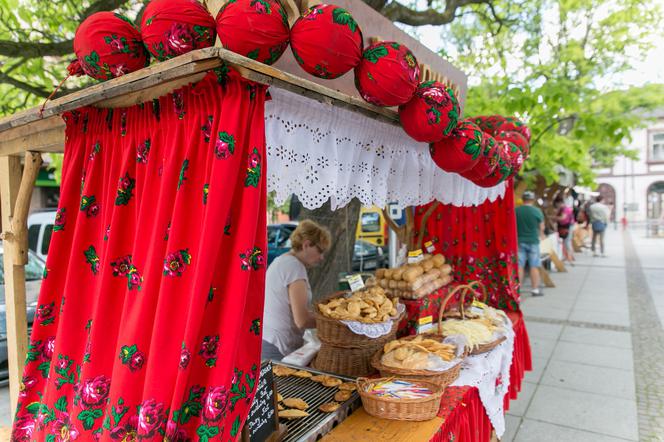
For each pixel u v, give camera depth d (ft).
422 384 6.60
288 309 10.60
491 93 23.40
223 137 3.75
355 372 7.89
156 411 3.68
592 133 17.71
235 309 3.74
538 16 22.54
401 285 9.62
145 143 4.61
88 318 5.00
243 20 3.51
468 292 12.97
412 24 15.21
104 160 5.11
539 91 17.74
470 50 24.56
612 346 18.20
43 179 49.03
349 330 7.71
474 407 7.51
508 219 12.73
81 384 4.40
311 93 4.32
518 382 11.61
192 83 4.00
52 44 12.69
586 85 18.52
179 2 3.63
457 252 13.46
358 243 27.86
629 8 21.03
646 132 112.06
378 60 4.70
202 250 3.61
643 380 14.66
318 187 5.00
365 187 6.01
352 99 4.80
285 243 28.48
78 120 5.43
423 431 5.84
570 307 25.11
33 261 18.51
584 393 13.80
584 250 57.62
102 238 4.97
